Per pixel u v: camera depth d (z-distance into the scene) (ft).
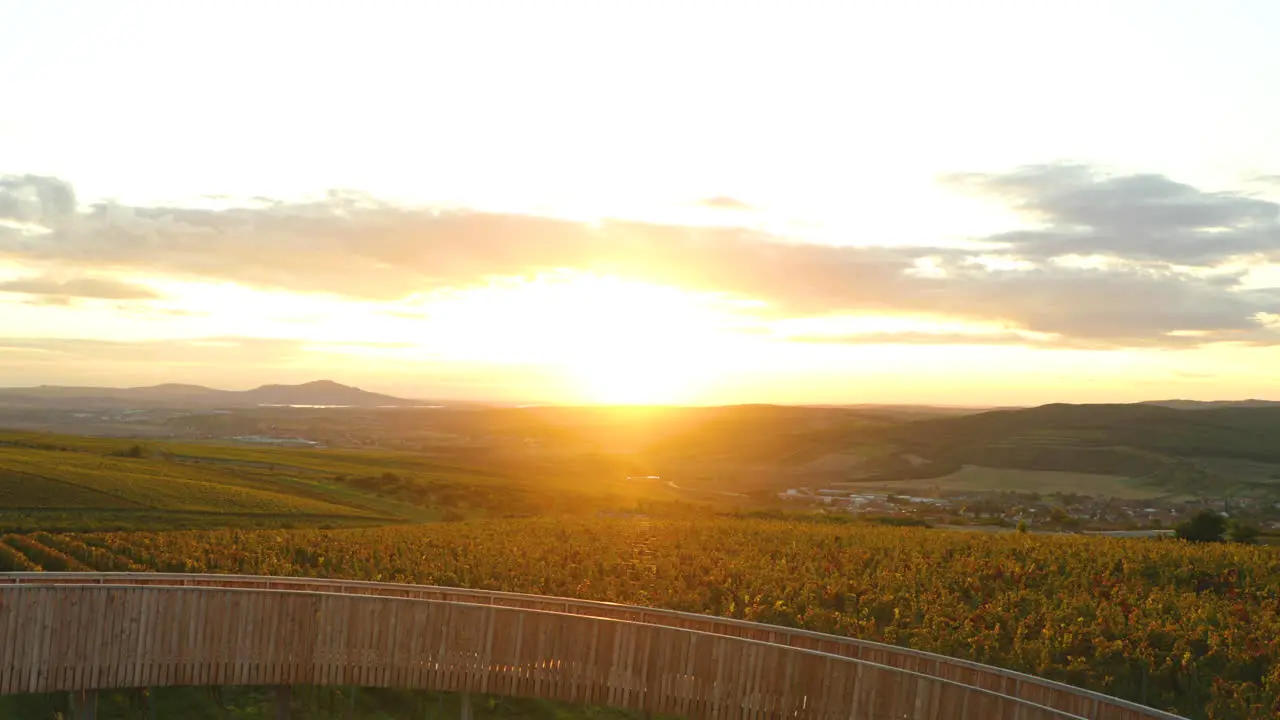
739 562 177.58
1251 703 108.06
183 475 376.07
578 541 213.66
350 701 108.99
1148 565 184.85
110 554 185.78
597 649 91.71
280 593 93.35
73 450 470.80
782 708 83.71
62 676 86.69
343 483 428.97
